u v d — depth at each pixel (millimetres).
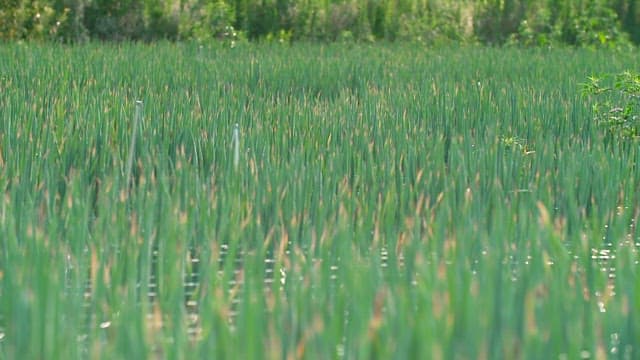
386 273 9297
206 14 38531
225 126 15883
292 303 7949
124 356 7199
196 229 10648
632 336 7574
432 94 21094
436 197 12672
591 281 8984
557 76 25906
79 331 7902
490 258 8469
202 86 22406
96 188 13383
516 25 41469
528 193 12125
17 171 12758
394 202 11703
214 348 7164
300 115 17266
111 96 19359
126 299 8117
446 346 7125
